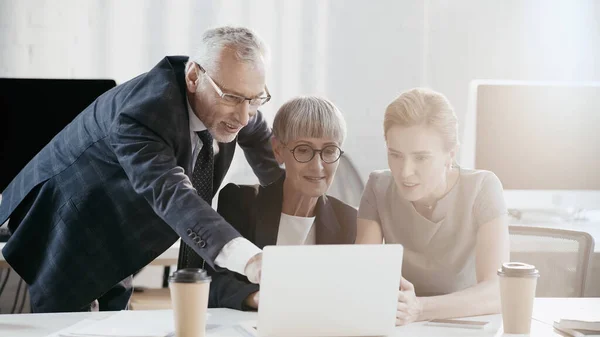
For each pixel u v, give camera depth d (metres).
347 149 4.31
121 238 2.19
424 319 1.82
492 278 2.03
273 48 4.22
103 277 2.21
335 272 1.57
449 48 4.35
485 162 3.37
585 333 1.66
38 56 4.01
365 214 2.26
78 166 2.20
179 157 2.03
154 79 2.05
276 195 2.19
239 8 4.18
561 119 3.39
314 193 2.16
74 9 4.03
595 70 4.35
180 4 4.11
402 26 4.32
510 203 3.40
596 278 2.96
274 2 4.21
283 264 1.54
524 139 3.38
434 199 2.18
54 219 2.23
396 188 2.23
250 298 1.91
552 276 2.41
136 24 4.09
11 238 2.27
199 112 2.06
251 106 2.05
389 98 4.33
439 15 4.34
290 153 2.16
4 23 3.97
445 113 2.12
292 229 2.19
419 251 2.20
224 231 1.70
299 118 2.14
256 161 2.52
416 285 2.20
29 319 1.77
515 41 4.36
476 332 1.69
